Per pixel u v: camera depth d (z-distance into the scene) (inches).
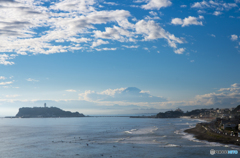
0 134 6530.5
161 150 3474.4
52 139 5128.0
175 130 7057.1
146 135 5615.2
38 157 3176.7
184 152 3292.3
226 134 4699.8
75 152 3474.4
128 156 3127.5
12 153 3469.5
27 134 6486.2
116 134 6072.8
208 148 3543.3
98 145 4092.0
